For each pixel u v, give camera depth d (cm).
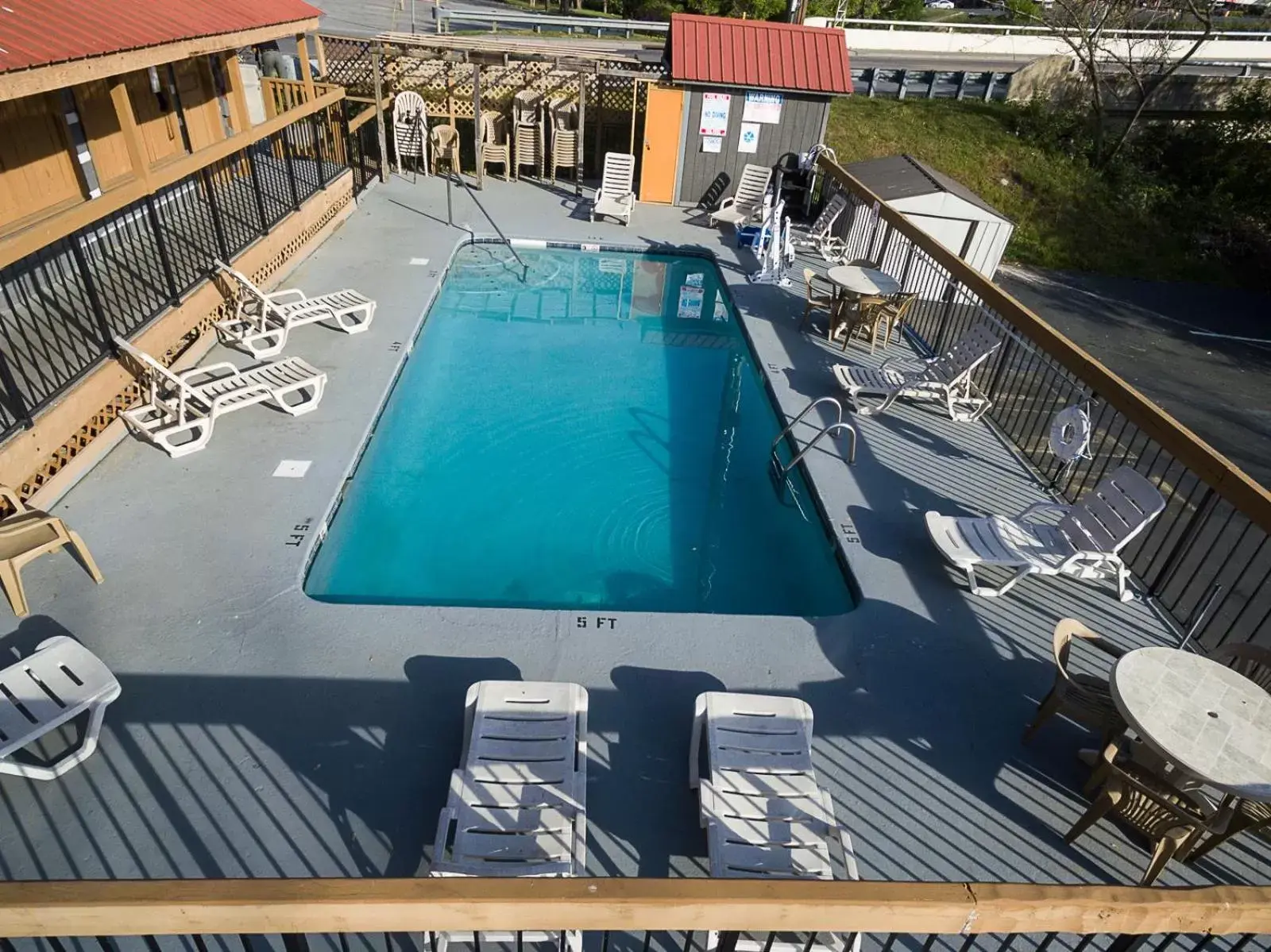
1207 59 2800
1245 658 418
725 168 1440
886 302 918
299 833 365
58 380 569
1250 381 1341
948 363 785
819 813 361
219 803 376
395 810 379
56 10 629
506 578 602
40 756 393
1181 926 203
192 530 550
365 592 573
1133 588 570
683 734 432
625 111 1631
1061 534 568
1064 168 2111
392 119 1516
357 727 420
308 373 718
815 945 308
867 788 410
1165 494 848
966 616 533
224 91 1128
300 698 434
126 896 178
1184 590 532
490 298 1095
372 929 186
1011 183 2069
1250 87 2256
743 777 376
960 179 2047
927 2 4153
